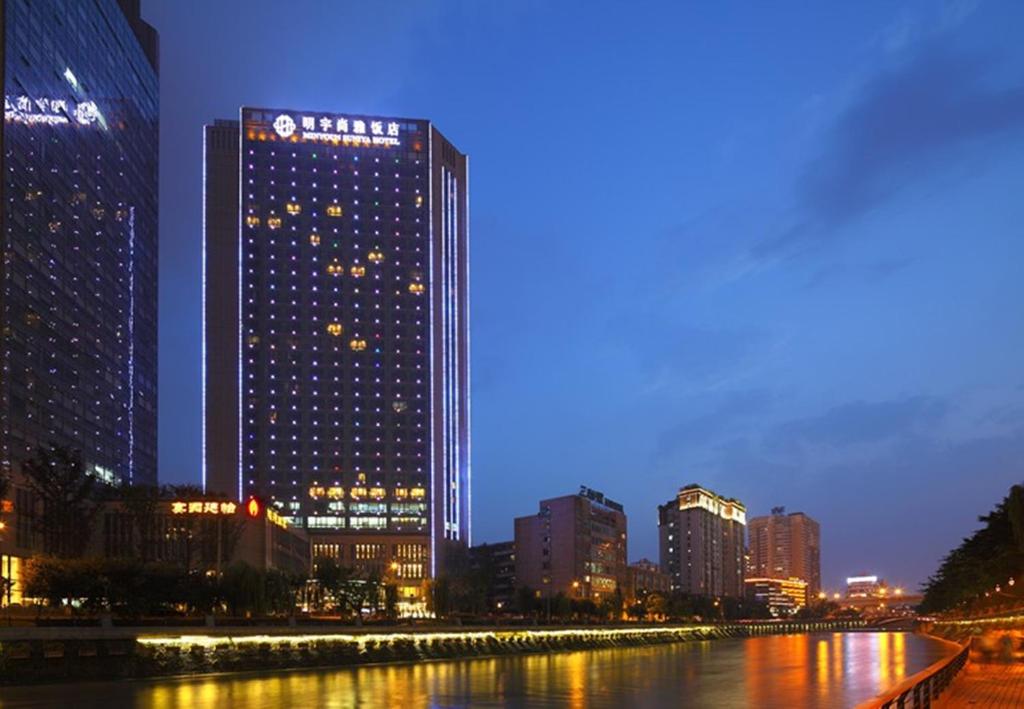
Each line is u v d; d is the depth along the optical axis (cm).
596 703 6419
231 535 15438
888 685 8169
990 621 16250
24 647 6881
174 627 8362
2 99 16225
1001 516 12644
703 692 7375
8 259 16175
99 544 15150
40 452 13725
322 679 8175
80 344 19312
